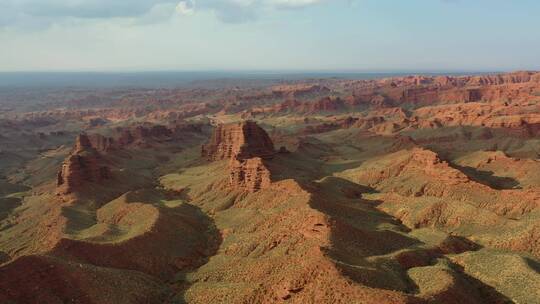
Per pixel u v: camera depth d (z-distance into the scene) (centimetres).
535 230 12494
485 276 10775
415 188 18062
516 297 9869
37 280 9588
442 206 15062
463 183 17162
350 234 11850
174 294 10981
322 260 9319
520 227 12925
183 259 12900
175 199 19375
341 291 8538
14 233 15912
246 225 14425
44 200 19275
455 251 12419
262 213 14812
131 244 12525
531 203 14738
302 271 9269
